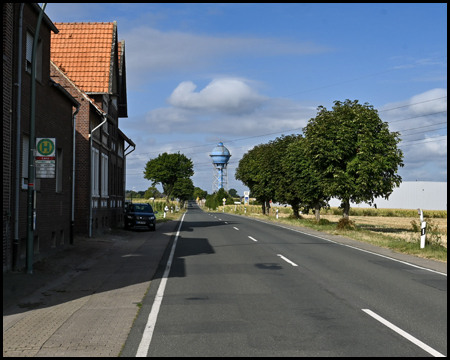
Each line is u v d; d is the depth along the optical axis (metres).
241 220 44.16
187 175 72.12
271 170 47.50
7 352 5.64
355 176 29.09
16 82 12.18
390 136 29.03
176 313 7.63
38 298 9.07
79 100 22.58
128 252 17.02
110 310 7.91
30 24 13.35
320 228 30.11
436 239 19.34
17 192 12.07
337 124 29.12
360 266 13.14
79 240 20.47
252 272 12.02
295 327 6.75
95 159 24.45
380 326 6.82
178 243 20.23
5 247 11.46
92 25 27.52
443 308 8.00
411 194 89.94
